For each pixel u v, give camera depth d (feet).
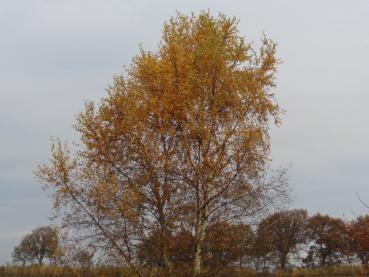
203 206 51.19
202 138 51.13
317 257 202.28
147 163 51.98
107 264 51.83
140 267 51.93
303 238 195.72
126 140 53.83
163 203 52.08
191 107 51.13
